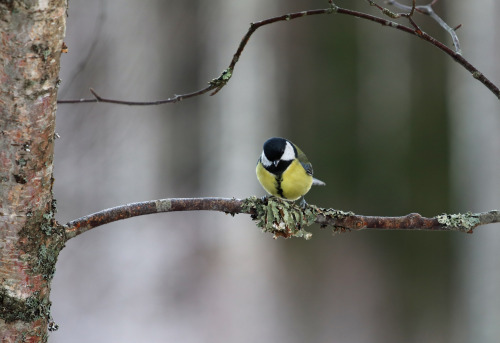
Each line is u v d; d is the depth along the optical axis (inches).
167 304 652.1
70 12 698.2
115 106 736.3
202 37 800.9
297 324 551.2
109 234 774.5
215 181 848.3
